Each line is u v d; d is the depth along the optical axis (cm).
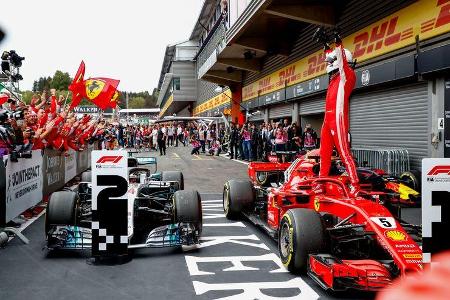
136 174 789
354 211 452
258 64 2377
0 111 690
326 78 1473
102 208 528
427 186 376
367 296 433
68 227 564
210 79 3011
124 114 7794
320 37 520
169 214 640
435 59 940
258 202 797
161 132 2536
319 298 429
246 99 2727
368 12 1235
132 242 618
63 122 1044
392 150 1098
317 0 1423
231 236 676
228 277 491
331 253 477
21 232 711
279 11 1432
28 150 765
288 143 1661
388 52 1133
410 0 1038
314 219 476
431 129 1006
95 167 525
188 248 609
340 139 488
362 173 555
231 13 2058
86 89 1441
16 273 505
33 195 848
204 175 1526
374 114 1273
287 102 1980
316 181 545
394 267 430
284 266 511
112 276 494
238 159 2233
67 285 466
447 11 913
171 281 478
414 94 1090
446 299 198
